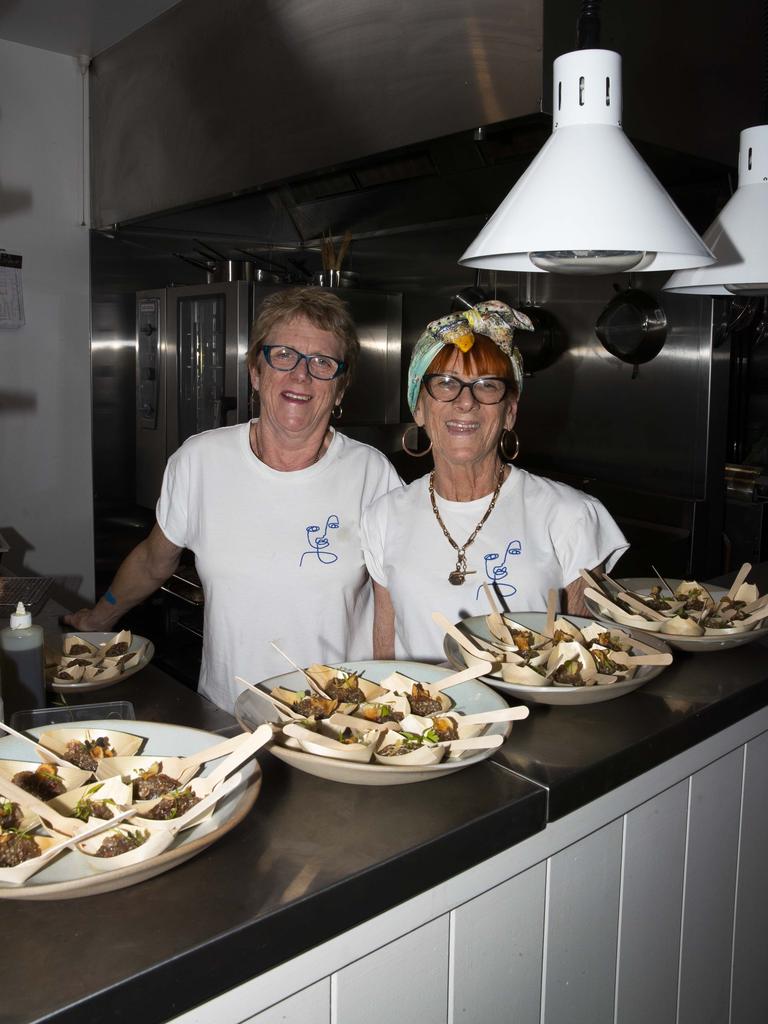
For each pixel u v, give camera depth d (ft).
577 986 4.01
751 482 10.06
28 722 3.76
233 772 3.12
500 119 6.55
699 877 4.70
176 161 10.19
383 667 4.20
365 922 3.00
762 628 4.67
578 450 9.75
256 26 8.89
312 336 5.43
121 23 10.38
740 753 4.82
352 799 3.35
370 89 7.68
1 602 5.64
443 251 10.43
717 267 4.74
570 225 3.36
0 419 11.27
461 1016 3.46
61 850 2.73
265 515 5.68
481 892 3.40
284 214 11.29
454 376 4.95
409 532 5.43
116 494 12.25
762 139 4.77
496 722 3.57
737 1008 5.32
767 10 6.07
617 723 4.03
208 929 2.59
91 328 11.76
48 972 2.40
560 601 5.36
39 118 11.19
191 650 10.50
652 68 6.99
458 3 6.78
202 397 10.66
